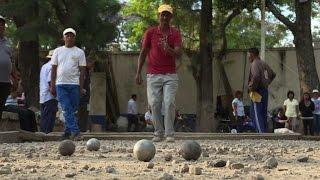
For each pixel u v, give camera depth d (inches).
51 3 723.4
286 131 615.8
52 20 749.9
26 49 855.1
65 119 444.5
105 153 301.4
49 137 479.8
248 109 1081.4
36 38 716.7
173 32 396.2
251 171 212.5
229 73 1111.0
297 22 906.1
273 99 1095.0
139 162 244.8
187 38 1071.0
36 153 302.2
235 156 282.2
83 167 222.2
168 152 302.2
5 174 199.8
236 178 189.0
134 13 1185.4
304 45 901.2
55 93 450.3
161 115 405.4
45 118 519.8
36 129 570.3
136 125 1035.3
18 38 714.8
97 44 727.1
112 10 763.4
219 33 1045.8
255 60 530.9
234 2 1016.9
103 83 1100.5
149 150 247.4
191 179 185.0
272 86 1098.1
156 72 396.8
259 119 534.9
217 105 1087.0
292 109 820.6
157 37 395.2
